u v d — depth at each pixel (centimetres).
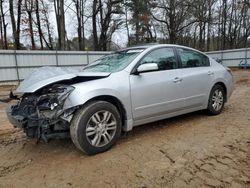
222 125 487
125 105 402
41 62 2034
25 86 376
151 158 355
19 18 2945
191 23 3638
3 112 771
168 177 305
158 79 444
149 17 3444
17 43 2955
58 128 366
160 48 474
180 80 476
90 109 366
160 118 459
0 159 393
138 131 475
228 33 4494
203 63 551
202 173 310
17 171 349
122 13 3316
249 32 4466
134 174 315
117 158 361
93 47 3538
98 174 321
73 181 310
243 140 404
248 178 294
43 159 381
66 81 376
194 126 489
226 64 3048
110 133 393
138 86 416
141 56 441
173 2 3491
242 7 4138
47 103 356
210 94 545
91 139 373
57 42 3428
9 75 1903
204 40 4412
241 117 540
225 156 351
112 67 436
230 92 598
